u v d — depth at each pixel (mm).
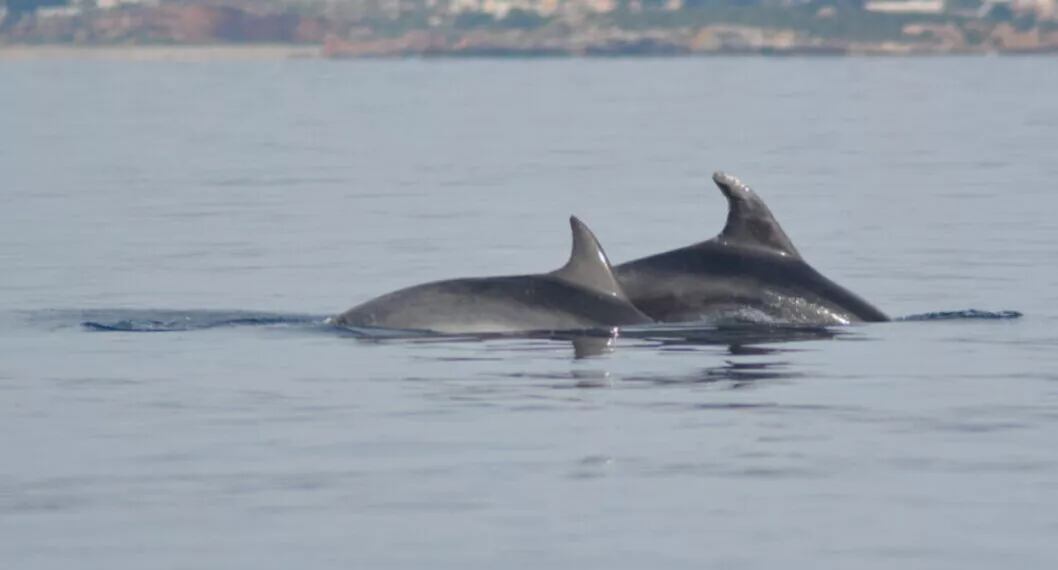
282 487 62250
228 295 113125
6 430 70875
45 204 176750
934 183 195875
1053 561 54094
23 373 83375
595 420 72188
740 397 76812
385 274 123125
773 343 90500
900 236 145250
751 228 99188
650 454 66500
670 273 97438
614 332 92688
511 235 146750
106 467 65062
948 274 121812
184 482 62938
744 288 96750
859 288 115625
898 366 84500
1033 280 118250
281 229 152375
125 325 97625
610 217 160625
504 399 76312
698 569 53719
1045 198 176625
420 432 70188
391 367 83875
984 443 68312
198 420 72562
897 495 61188
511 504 60219
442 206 172875
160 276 122250
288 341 91562
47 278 121312
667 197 180375
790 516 58875
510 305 93938
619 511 59469
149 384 80250
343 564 54156
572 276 95938
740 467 64875
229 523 58125
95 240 144125
